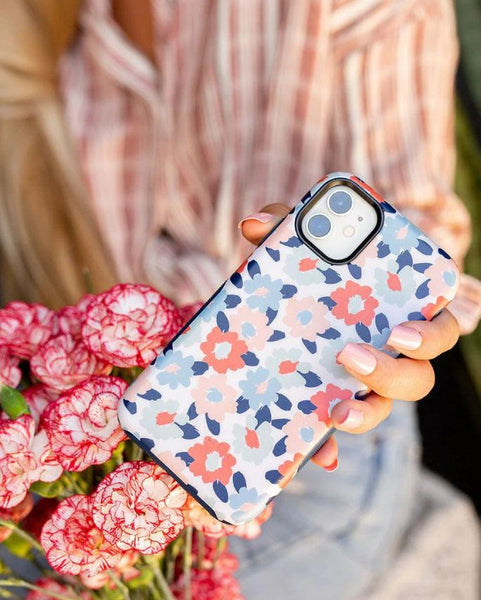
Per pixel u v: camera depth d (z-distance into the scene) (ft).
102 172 3.55
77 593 1.93
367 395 1.71
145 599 1.91
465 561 3.51
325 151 3.39
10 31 3.50
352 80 3.24
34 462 1.54
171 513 1.53
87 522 1.55
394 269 1.72
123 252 3.59
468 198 4.70
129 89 3.51
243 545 2.88
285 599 2.74
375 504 3.04
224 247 3.42
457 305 2.67
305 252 1.73
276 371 1.68
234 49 3.31
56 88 3.63
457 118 4.63
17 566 2.47
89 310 1.70
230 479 1.64
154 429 1.63
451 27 3.38
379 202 1.75
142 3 3.46
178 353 1.67
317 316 1.70
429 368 1.68
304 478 3.08
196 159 3.49
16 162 3.61
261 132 3.32
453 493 3.72
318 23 3.19
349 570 2.86
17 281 3.84
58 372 1.69
